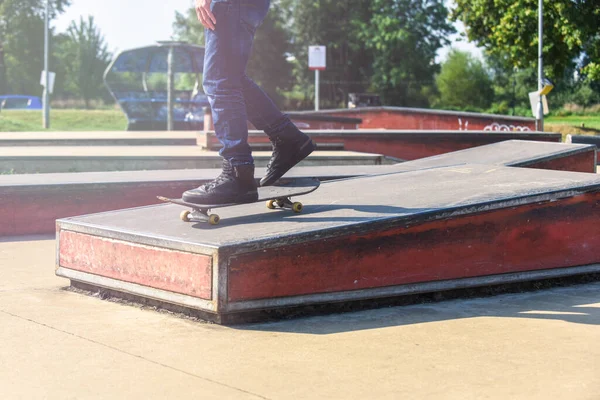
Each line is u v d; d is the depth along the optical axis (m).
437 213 3.47
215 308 2.97
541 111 20.89
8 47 63.25
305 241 3.13
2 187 5.67
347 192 4.16
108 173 6.80
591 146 7.39
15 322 3.07
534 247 3.79
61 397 2.20
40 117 33.47
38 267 4.41
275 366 2.51
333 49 60.19
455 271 3.55
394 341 2.82
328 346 2.75
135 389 2.27
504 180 4.30
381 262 3.34
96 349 2.70
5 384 2.32
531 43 25.91
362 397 2.20
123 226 3.51
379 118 20.97
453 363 2.55
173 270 3.16
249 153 3.34
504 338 2.87
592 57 26.80
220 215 3.64
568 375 2.42
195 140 14.79
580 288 3.88
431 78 59.06
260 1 3.31
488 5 27.50
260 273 3.04
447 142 12.17
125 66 26.86
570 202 3.89
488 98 58.31
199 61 27.20
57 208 5.88
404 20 56.72
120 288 3.43
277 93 59.91
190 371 2.45
